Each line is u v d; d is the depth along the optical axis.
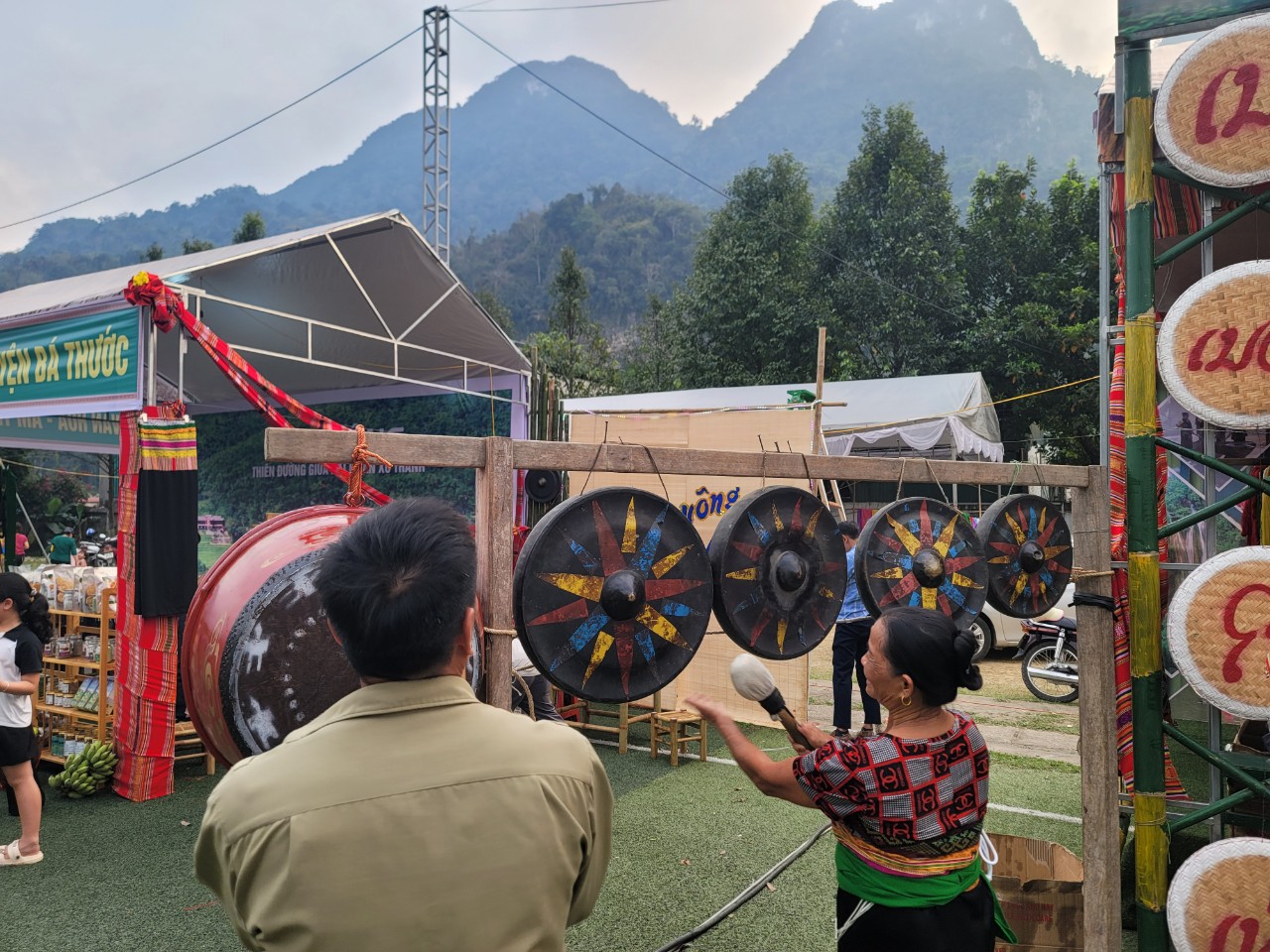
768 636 2.83
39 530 19.64
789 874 4.15
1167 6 2.59
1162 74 3.53
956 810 2.04
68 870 4.24
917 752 2.03
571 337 28.20
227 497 12.86
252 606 2.04
